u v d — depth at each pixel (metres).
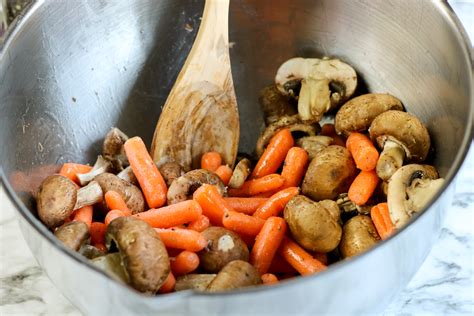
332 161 0.69
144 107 0.76
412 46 0.70
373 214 0.66
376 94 0.72
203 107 0.73
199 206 0.66
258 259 0.64
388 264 0.53
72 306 0.64
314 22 0.74
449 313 0.62
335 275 0.50
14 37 0.64
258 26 0.75
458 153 0.57
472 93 0.60
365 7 0.71
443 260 0.66
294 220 0.65
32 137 0.67
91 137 0.74
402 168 0.66
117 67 0.74
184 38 0.75
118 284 0.50
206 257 0.63
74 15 0.69
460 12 0.85
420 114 0.70
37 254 0.55
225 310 0.50
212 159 0.73
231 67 0.77
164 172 0.72
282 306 0.50
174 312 0.50
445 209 0.56
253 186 0.72
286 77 0.76
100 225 0.66
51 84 0.69
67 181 0.65
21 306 0.64
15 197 0.54
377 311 0.57
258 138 0.78
